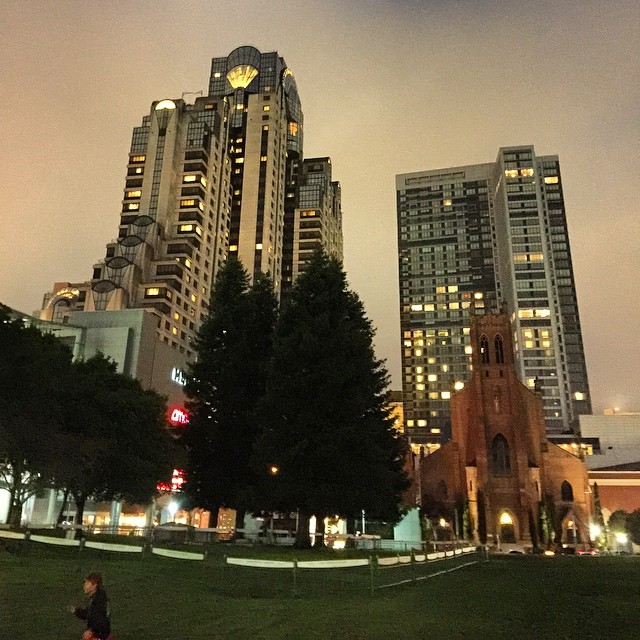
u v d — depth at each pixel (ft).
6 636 33.30
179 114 456.86
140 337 257.34
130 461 144.25
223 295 154.40
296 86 641.81
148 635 35.55
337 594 59.16
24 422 111.04
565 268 619.26
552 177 651.66
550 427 546.67
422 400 624.18
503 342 298.76
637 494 325.62
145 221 405.39
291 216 565.53
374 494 116.88
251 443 141.49
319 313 125.70
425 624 42.80
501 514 272.31
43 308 458.50
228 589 58.85
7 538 89.20
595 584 81.41
